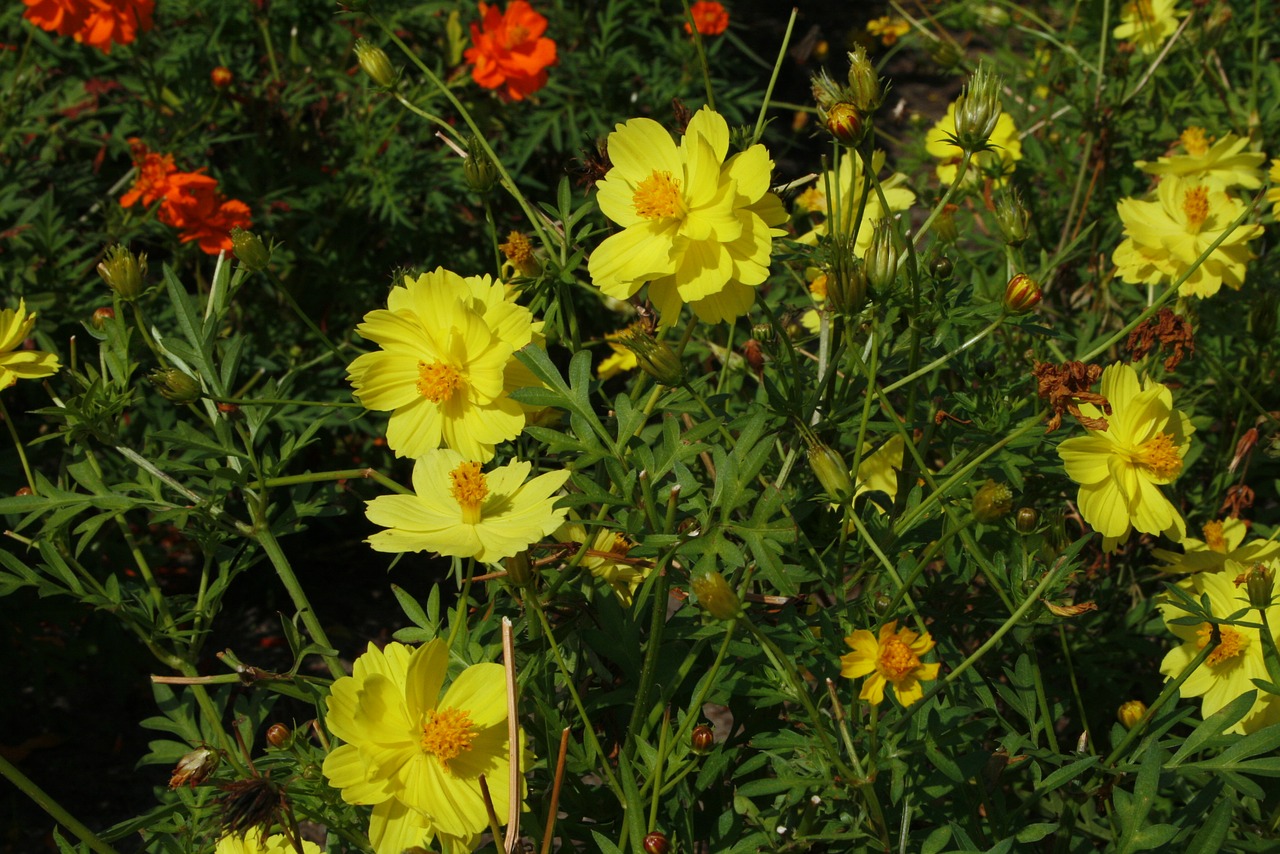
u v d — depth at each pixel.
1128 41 1.34
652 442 0.94
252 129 1.44
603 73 1.63
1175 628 0.89
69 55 1.43
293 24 1.51
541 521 0.80
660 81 1.67
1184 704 0.96
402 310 0.84
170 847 0.86
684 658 0.84
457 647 0.82
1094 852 0.86
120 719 1.20
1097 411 0.86
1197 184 1.01
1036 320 0.96
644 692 0.81
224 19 1.46
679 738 0.80
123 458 1.16
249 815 0.78
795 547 0.84
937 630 0.93
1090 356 0.90
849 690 0.83
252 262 0.90
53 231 1.17
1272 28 1.43
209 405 0.89
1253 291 1.06
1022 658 0.86
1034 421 0.84
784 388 0.88
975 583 1.01
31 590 1.11
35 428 1.17
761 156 0.82
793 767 0.82
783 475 0.86
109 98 1.46
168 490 0.99
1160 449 0.85
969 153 0.88
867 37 2.34
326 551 1.42
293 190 1.40
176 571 1.35
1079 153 1.25
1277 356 1.05
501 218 1.51
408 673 0.77
